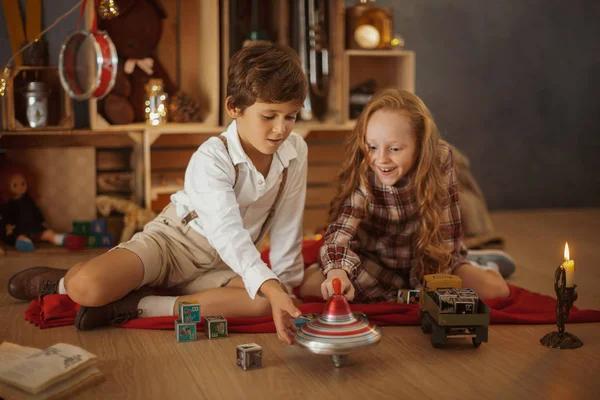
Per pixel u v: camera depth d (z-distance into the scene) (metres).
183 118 3.29
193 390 1.51
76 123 3.30
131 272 1.92
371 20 3.50
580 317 1.99
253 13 3.53
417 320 1.96
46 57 3.15
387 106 1.91
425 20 4.06
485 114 4.25
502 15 4.20
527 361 1.69
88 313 1.89
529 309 2.06
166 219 2.10
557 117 4.39
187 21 3.44
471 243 3.12
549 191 4.44
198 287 2.07
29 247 3.00
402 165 1.93
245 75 1.75
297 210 2.09
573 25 4.34
